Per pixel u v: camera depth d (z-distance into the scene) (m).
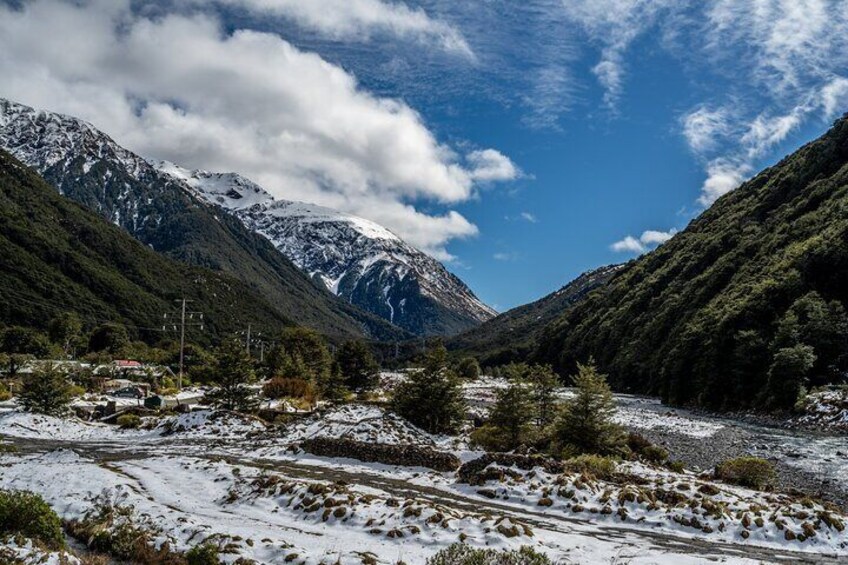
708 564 15.52
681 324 103.56
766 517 19.97
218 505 23.00
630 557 16.23
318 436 38.31
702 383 81.38
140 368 88.06
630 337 121.88
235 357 51.66
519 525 18.47
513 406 37.94
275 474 26.77
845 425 53.53
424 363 45.50
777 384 66.19
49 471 26.72
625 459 33.59
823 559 16.92
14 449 35.16
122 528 18.61
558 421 35.62
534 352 164.00
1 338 94.06
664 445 44.59
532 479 25.08
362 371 76.88
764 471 28.33
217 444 39.41
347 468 30.73
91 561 15.96
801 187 120.94
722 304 92.94
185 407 51.22
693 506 20.97
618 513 21.23
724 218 141.50
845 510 24.77
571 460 29.14
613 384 115.38
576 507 22.09
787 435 50.81
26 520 16.95
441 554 14.80
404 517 19.55
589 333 140.12
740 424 60.19
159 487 25.38
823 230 91.88
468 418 50.00
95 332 121.12
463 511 21.22
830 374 66.62
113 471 28.22
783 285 82.38
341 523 20.03
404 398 44.91
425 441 40.31
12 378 67.56
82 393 61.81
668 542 18.27
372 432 39.16
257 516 21.30
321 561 15.60
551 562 15.39
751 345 74.88
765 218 122.56
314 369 71.56
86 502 21.98
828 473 33.69
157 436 43.72
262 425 45.75
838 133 121.31
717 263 113.06
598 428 34.28
